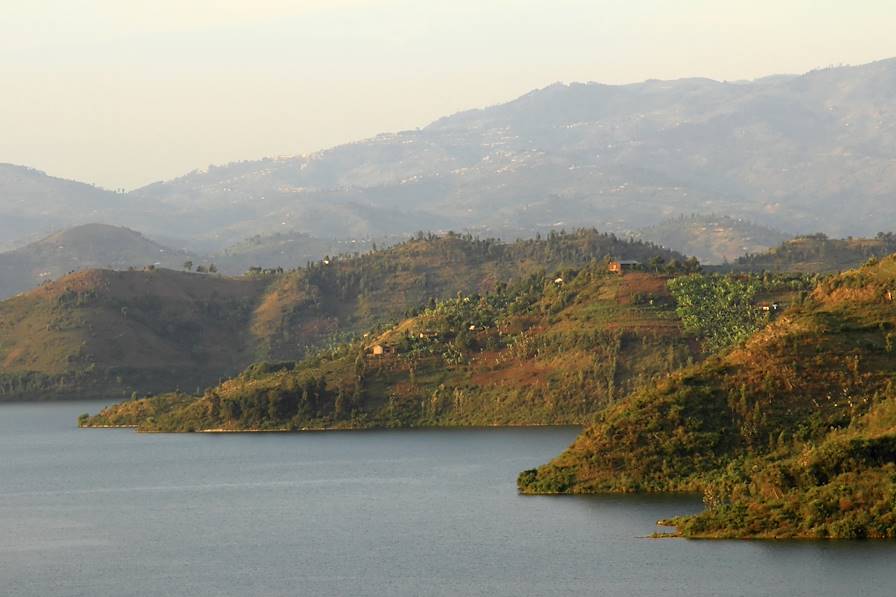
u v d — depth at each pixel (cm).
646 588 18788
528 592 19275
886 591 17850
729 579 18775
